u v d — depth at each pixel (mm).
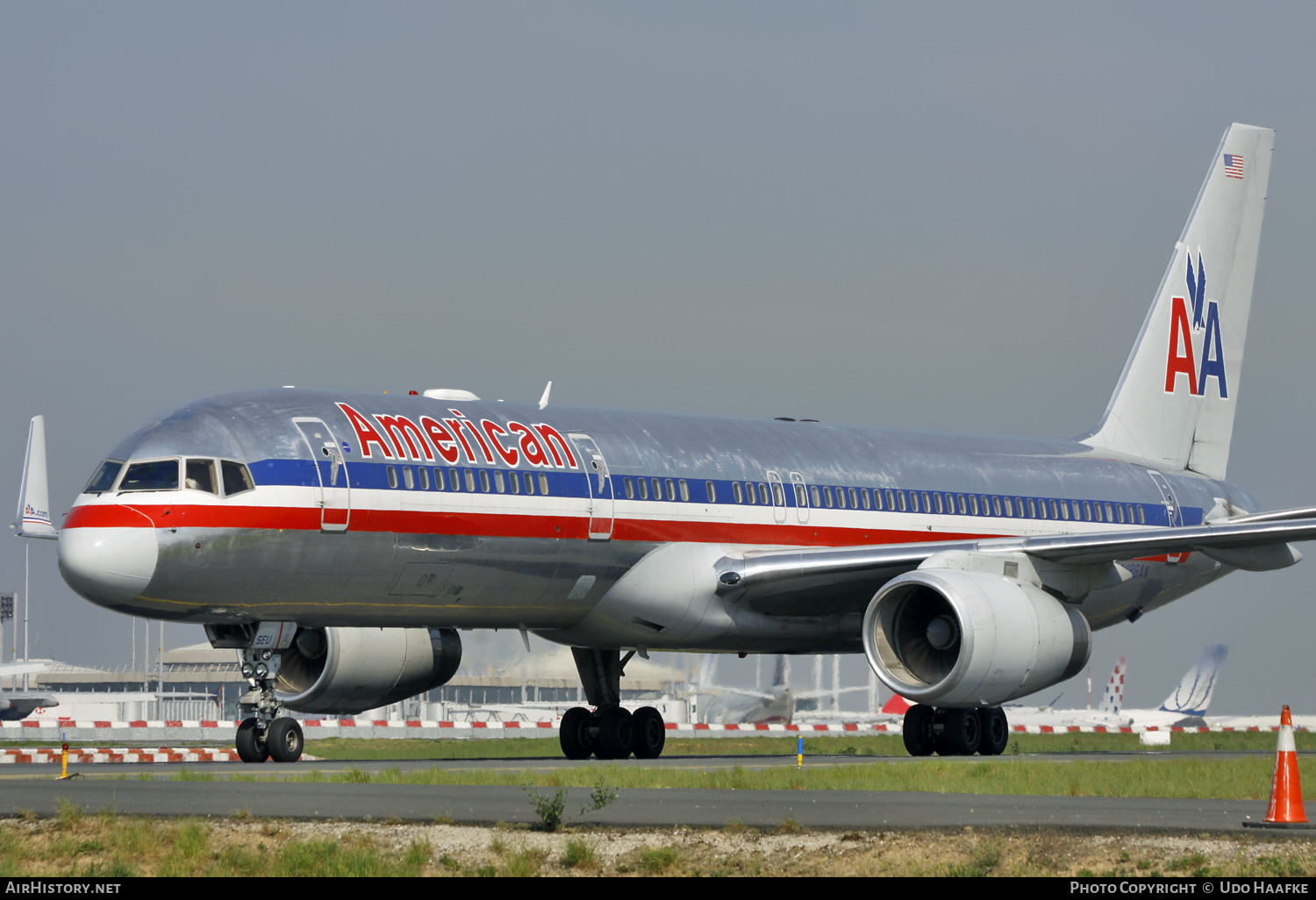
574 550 106312
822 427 128250
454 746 151625
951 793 70500
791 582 110688
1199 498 146750
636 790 70062
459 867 49938
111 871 50500
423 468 100125
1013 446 138750
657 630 112125
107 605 93438
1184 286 151875
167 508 91688
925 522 126375
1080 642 105562
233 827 56688
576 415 112812
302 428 97250
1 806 62562
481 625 109688
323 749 147875
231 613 95875
